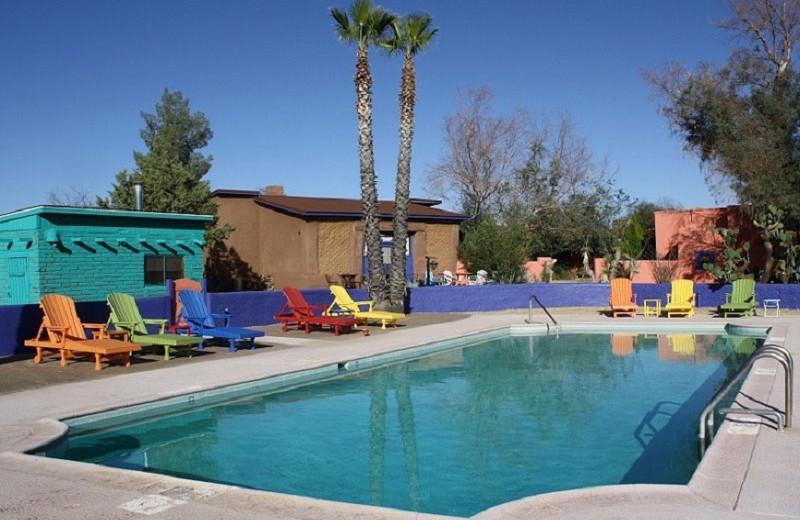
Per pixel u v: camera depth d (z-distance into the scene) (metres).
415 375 12.55
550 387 11.44
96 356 11.22
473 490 6.33
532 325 19.44
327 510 4.79
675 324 19.30
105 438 8.09
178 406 9.29
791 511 4.59
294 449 7.70
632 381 11.94
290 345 14.83
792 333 15.98
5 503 4.95
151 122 55.88
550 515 4.59
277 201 27.42
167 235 18.31
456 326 19.17
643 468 6.89
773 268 26.02
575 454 7.46
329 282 26.14
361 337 16.42
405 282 22.19
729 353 15.11
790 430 6.82
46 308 11.98
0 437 6.92
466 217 31.08
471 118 43.97
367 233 21.23
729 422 7.20
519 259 29.22
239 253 27.62
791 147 25.38
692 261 29.80
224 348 14.21
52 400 8.78
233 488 5.29
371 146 21.02
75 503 4.95
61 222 15.92
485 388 11.36
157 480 5.50
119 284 17.17
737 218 28.41
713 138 28.03
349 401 10.29
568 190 44.12
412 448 7.77
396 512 4.73
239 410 9.62
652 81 29.66
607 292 26.00
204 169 55.72
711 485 5.14
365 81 20.80
